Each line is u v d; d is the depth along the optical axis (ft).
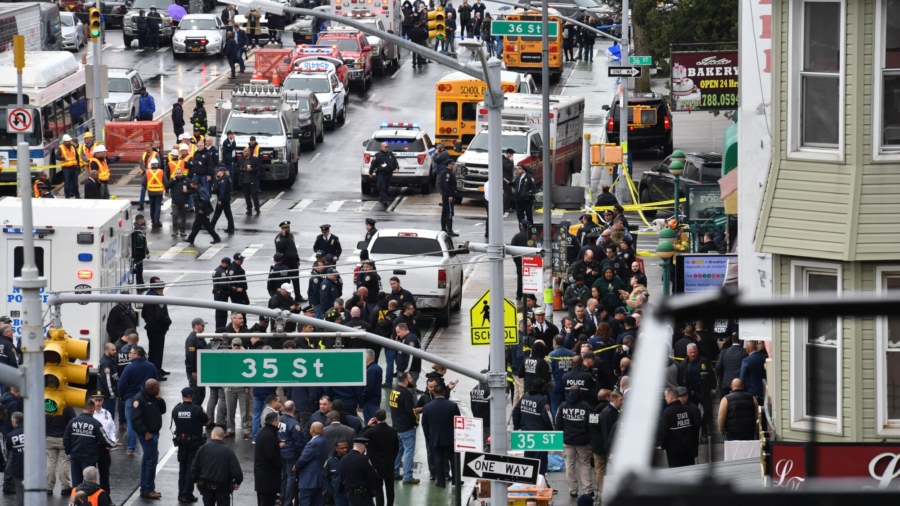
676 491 31.22
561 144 574.97
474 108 637.30
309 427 257.96
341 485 245.04
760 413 208.85
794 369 202.80
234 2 210.38
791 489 35.78
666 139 622.13
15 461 242.99
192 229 474.90
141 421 260.83
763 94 231.30
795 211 208.13
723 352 258.16
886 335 195.11
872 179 202.59
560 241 402.31
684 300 36.55
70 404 194.29
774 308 37.32
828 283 209.97
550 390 284.41
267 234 492.95
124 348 300.20
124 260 352.90
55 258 325.62
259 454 248.93
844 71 201.98
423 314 391.04
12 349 297.74
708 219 389.80
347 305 330.75
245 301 369.91
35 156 518.78
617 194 544.62
